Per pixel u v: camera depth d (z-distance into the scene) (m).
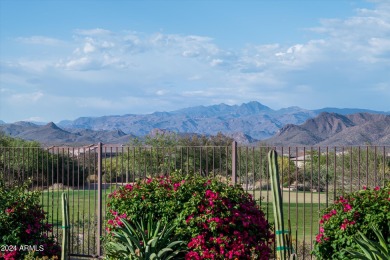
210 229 8.23
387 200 7.80
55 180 19.80
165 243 8.33
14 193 10.04
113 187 10.58
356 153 13.74
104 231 10.16
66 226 7.48
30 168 15.55
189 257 8.16
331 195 13.43
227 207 8.34
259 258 8.36
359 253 7.13
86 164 18.16
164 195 8.68
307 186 19.28
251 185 18.33
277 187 5.58
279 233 5.55
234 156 10.00
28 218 9.82
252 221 8.48
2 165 13.97
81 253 11.20
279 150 10.89
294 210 16.69
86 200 18.05
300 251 10.90
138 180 9.33
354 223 7.82
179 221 8.35
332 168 15.36
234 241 8.22
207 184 8.83
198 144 22.58
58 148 11.25
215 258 8.12
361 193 8.26
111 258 8.43
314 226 14.43
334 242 7.94
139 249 8.23
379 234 7.16
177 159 16.06
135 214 8.69
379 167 13.09
